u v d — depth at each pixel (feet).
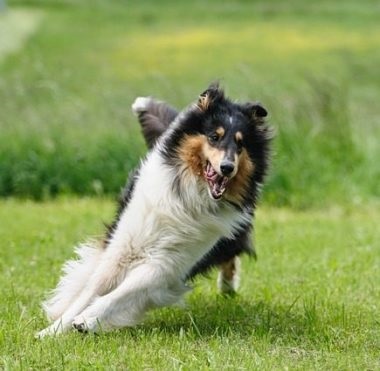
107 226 30.14
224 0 174.91
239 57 117.50
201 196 28.12
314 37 133.80
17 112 65.98
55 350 25.30
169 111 35.04
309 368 24.72
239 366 24.36
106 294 28.40
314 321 29.66
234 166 27.35
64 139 61.52
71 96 70.59
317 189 58.80
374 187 60.08
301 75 96.99
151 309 28.09
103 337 26.94
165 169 28.37
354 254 42.14
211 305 32.63
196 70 107.76
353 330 29.30
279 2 171.83
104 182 59.16
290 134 61.11
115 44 128.26
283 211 55.57
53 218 48.49
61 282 30.12
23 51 114.42
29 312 30.14
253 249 33.32
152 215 28.04
